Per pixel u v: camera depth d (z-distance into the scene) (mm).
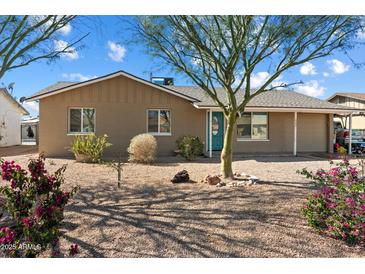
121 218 4621
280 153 14805
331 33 6680
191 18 6797
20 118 24609
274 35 6652
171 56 7402
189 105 14047
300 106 14477
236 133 14883
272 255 3422
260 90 7395
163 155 13781
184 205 5320
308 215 4148
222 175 7832
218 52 7066
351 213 3732
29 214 3148
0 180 6805
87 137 11688
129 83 13383
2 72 5027
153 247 3588
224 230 4121
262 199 5668
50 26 5367
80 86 12828
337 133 17406
